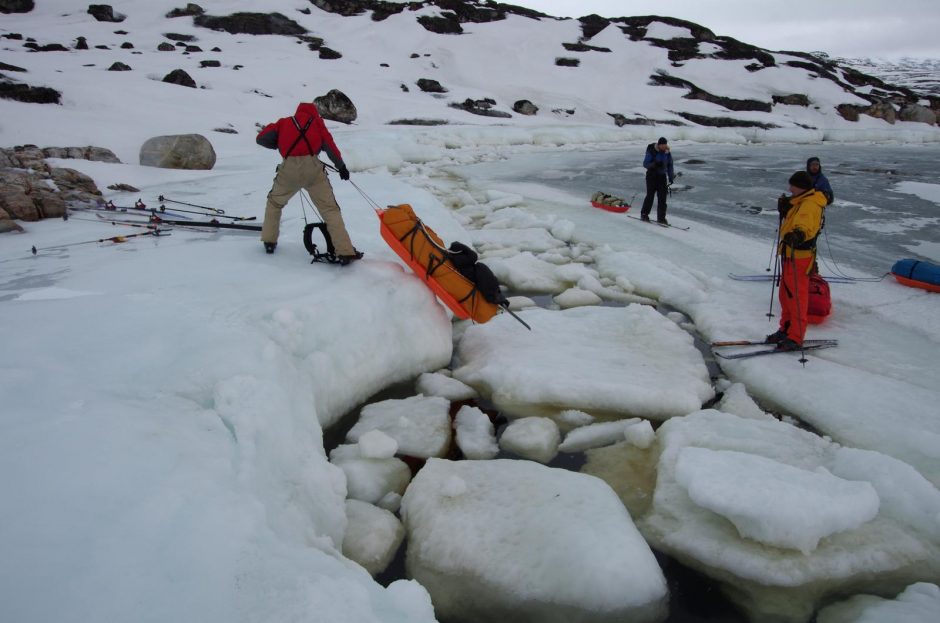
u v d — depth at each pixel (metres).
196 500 2.04
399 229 4.80
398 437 3.69
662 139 9.42
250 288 4.20
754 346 4.98
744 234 9.00
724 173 16.09
